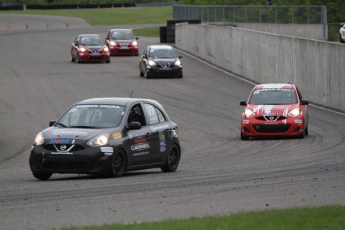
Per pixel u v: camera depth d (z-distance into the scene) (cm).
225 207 3628
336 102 10850
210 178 4897
